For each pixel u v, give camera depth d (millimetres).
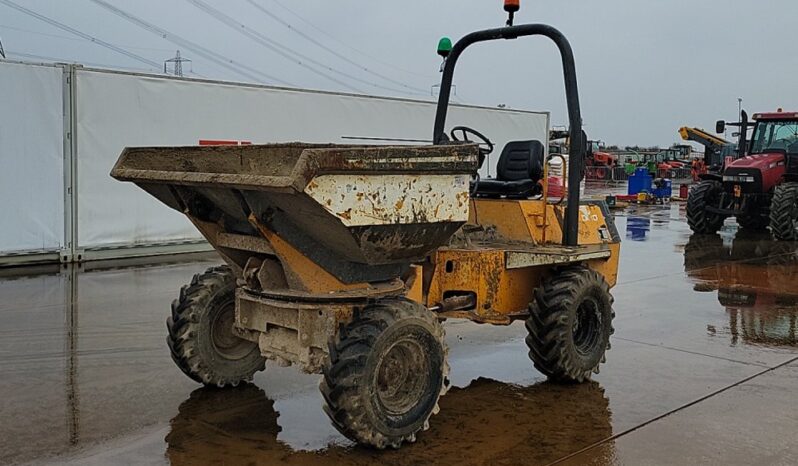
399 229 3842
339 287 4086
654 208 22422
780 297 8672
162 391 4945
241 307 4402
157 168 4688
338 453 3988
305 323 3992
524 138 16109
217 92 11297
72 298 7820
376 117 13273
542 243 5426
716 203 15539
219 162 4363
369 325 3865
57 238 10031
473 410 4738
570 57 5137
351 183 3578
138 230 10797
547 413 4695
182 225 11242
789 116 15609
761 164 14977
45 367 5422
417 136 13961
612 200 21969
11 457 3852
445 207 4008
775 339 6680
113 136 10383
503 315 5230
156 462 3830
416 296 4543
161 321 6859
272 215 3773
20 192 9648
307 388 5070
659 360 5965
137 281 8844
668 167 38562
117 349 5914
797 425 4527
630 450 4109
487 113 15219
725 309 7977
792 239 14141
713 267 10953
